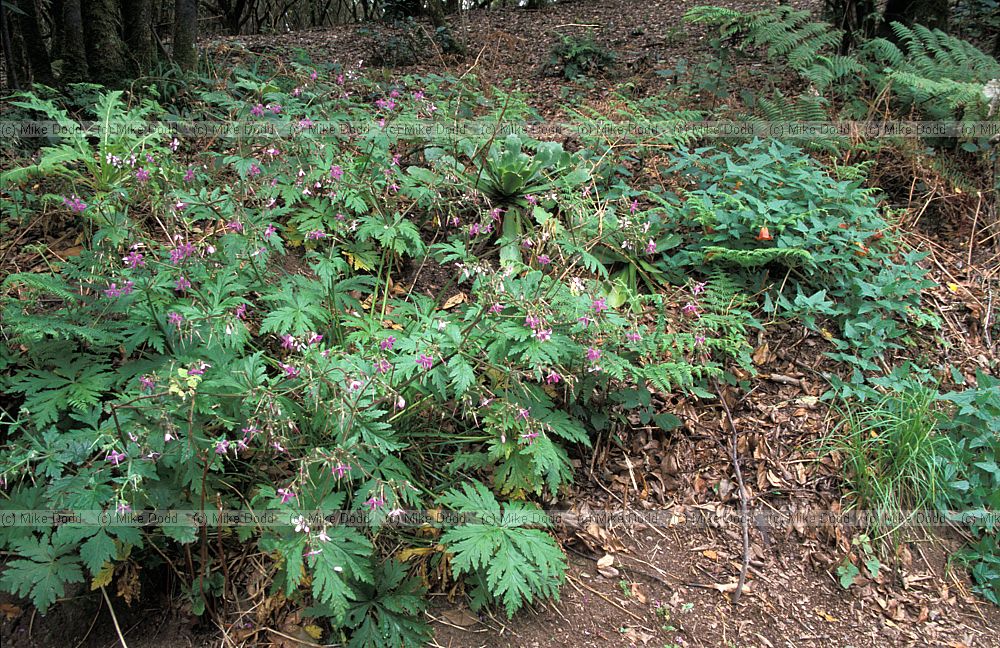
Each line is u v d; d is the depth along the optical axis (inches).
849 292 163.8
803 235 166.2
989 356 157.6
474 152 173.0
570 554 122.8
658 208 169.9
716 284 157.6
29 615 103.2
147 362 112.0
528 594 102.3
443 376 114.3
